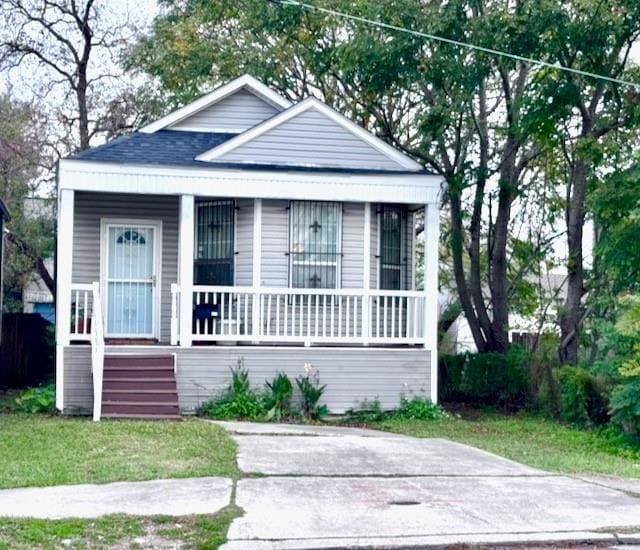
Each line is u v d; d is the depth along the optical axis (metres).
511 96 20.58
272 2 19.16
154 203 17.59
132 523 7.55
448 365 19.69
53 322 26.94
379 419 15.52
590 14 16.17
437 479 9.77
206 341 16.27
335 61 20.70
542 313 25.80
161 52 24.73
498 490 9.26
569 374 16.09
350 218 16.70
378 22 17.39
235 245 16.50
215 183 15.81
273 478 9.54
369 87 18.39
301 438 12.62
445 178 18.52
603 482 10.11
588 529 7.69
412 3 17.25
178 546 7.01
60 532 7.26
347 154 16.91
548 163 22.66
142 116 26.94
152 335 17.52
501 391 18.83
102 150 16.19
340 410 15.79
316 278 16.56
